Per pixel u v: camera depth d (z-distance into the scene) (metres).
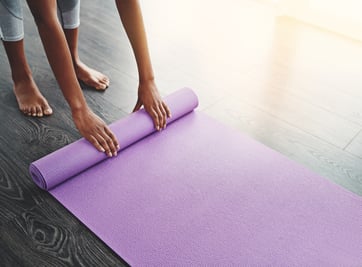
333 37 2.45
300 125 1.79
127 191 1.43
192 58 2.17
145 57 1.61
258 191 1.45
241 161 1.56
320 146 1.68
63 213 1.36
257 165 1.55
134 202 1.39
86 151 1.46
